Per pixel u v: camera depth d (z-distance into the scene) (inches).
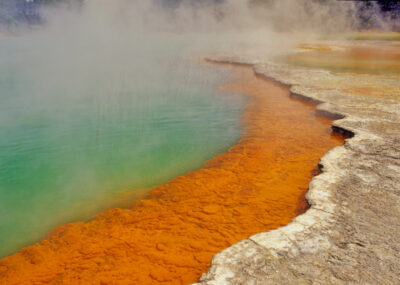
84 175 156.1
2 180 151.9
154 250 99.1
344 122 193.5
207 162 165.6
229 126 218.7
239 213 117.3
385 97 252.4
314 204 107.8
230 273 78.6
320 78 335.9
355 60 484.1
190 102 279.6
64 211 126.2
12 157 176.7
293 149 174.2
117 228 112.0
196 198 129.6
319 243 88.8
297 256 84.1
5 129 218.4
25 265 96.3
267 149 176.1
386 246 87.2
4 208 129.2
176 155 175.8
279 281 76.0
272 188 133.8
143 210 123.1
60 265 95.0
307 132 199.2
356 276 77.1
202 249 98.8
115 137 203.8
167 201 128.8
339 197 111.6
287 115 234.8
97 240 106.2
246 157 167.3
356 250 86.0
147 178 151.4
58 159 174.1
